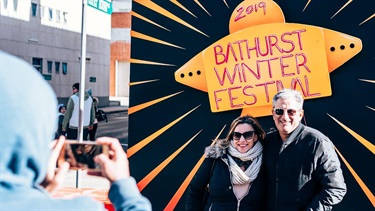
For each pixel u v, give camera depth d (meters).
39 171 0.90
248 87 3.95
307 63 3.81
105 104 21.20
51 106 0.90
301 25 3.83
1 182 0.87
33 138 0.87
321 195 2.92
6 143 0.85
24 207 0.88
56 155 1.17
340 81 3.76
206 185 3.25
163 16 4.14
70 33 18.25
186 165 4.09
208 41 4.04
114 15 23.97
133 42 4.20
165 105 4.14
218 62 4.02
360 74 3.72
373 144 3.67
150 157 4.16
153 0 4.15
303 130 3.02
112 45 24.09
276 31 3.88
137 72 4.20
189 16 4.08
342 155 3.74
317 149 2.94
